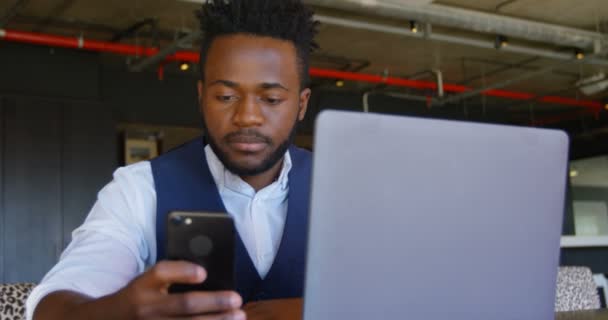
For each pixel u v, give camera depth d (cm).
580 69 874
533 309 78
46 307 78
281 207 118
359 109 978
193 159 117
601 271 571
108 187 115
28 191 661
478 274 74
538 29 633
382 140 67
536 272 77
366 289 69
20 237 651
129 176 115
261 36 98
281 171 117
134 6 619
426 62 833
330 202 66
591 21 692
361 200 67
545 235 77
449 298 73
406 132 68
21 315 155
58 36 642
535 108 1112
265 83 97
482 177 72
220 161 106
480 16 599
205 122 103
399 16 564
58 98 695
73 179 687
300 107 111
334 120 65
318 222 66
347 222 67
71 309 72
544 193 76
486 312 75
